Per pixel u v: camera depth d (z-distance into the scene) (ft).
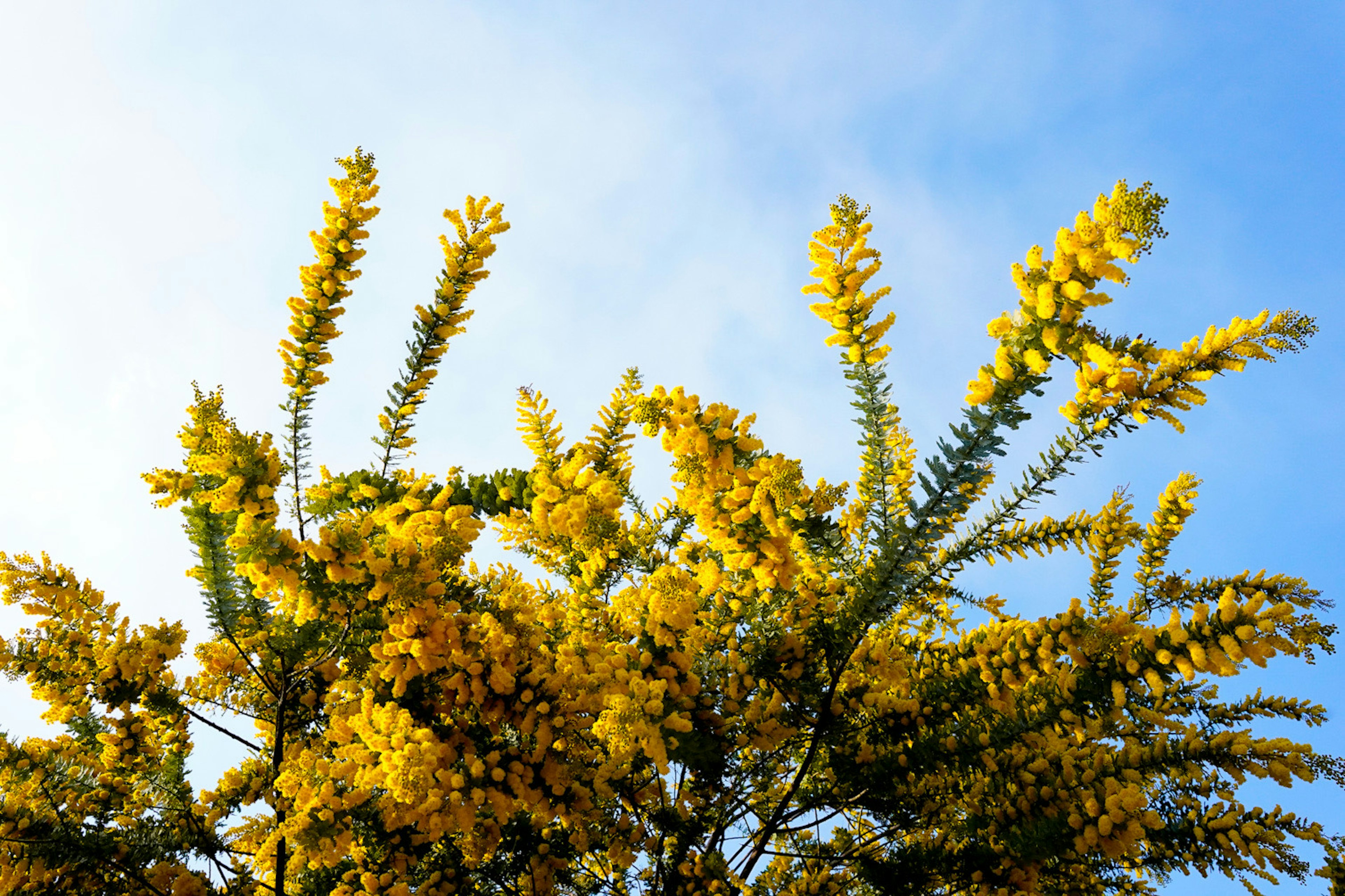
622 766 12.82
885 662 14.05
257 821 14.40
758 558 12.35
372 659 13.97
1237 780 10.77
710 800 14.88
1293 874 10.13
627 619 13.75
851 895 15.23
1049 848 11.37
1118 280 9.35
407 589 11.44
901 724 13.61
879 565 11.99
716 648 14.67
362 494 13.69
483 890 14.55
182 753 15.62
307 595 11.72
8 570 14.17
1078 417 10.61
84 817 14.32
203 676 15.78
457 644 12.04
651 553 15.49
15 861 12.78
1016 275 10.29
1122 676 11.16
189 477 11.80
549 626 14.56
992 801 12.75
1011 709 12.61
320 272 13.75
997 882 12.60
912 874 13.16
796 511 11.67
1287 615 9.80
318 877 15.10
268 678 15.60
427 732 11.62
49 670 14.62
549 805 12.59
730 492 11.97
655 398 12.04
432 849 13.92
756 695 14.46
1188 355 9.55
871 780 13.79
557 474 14.25
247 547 10.82
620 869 15.92
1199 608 10.41
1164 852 11.52
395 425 14.56
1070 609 11.73
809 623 13.89
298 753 15.51
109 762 15.19
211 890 14.32
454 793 11.40
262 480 11.35
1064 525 13.48
